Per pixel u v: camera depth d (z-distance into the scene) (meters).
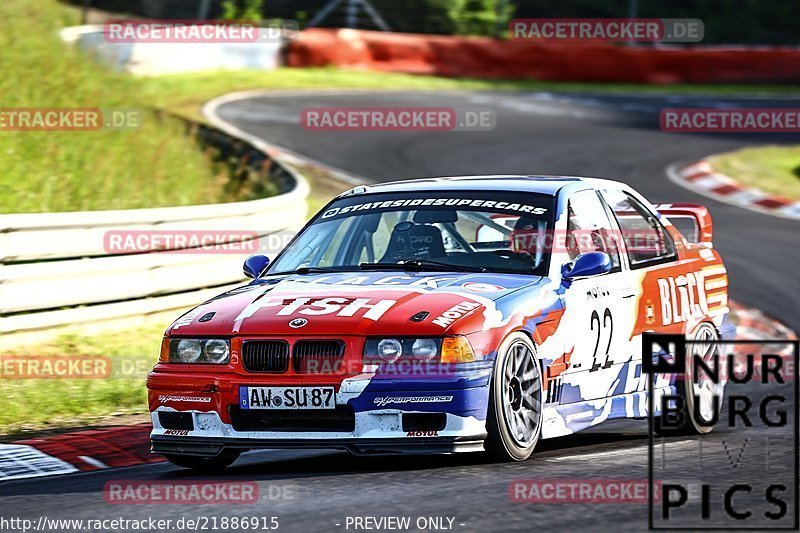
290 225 42.81
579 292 22.27
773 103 95.94
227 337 19.95
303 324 19.56
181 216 35.84
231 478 19.78
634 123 85.44
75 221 32.97
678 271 25.89
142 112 60.97
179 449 20.25
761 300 45.12
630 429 26.64
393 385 19.02
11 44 62.62
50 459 22.20
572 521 15.22
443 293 20.47
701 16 126.75
